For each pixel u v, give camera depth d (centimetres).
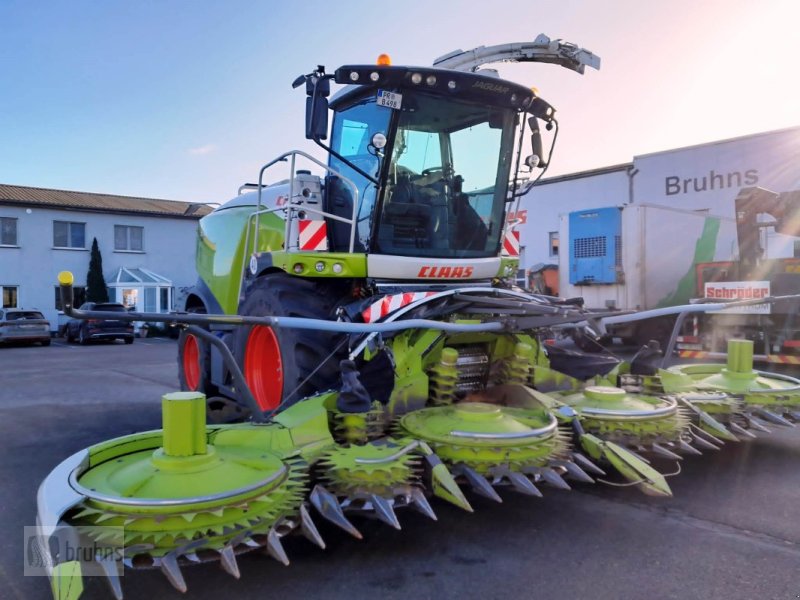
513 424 355
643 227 1309
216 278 682
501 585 310
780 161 1894
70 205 2914
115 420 741
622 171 2262
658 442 405
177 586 238
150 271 3162
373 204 471
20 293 2808
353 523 390
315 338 441
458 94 476
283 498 282
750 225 1009
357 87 478
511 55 680
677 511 406
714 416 459
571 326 480
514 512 408
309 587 310
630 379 489
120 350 1933
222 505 255
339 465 308
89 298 2906
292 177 473
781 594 295
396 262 475
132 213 3089
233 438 325
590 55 694
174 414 276
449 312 438
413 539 366
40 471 527
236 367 346
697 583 308
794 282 909
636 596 297
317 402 364
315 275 453
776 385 488
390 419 388
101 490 267
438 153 496
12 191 3058
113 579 232
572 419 393
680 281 1380
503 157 532
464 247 522
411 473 315
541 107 525
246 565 334
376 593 304
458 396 461
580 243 1426
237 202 698
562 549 350
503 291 498
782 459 515
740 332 958
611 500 429
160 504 247
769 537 363
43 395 944
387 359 415
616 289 1351
